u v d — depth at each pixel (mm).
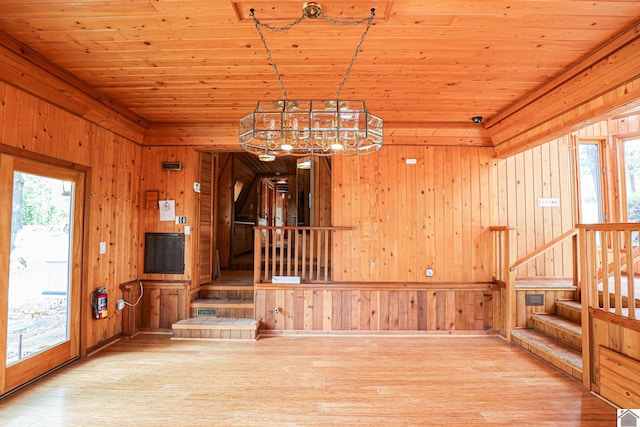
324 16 2268
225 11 2234
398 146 4539
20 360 2859
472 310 4391
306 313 4395
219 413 2480
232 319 4387
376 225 4484
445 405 2600
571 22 2336
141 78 3215
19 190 2873
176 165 4543
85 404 2590
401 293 4402
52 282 3219
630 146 4766
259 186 10258
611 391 2639
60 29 2434
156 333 4371
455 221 4500
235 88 3438
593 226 2879
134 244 4473
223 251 6684
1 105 2639
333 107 2438
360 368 3287
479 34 2484
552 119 3531
